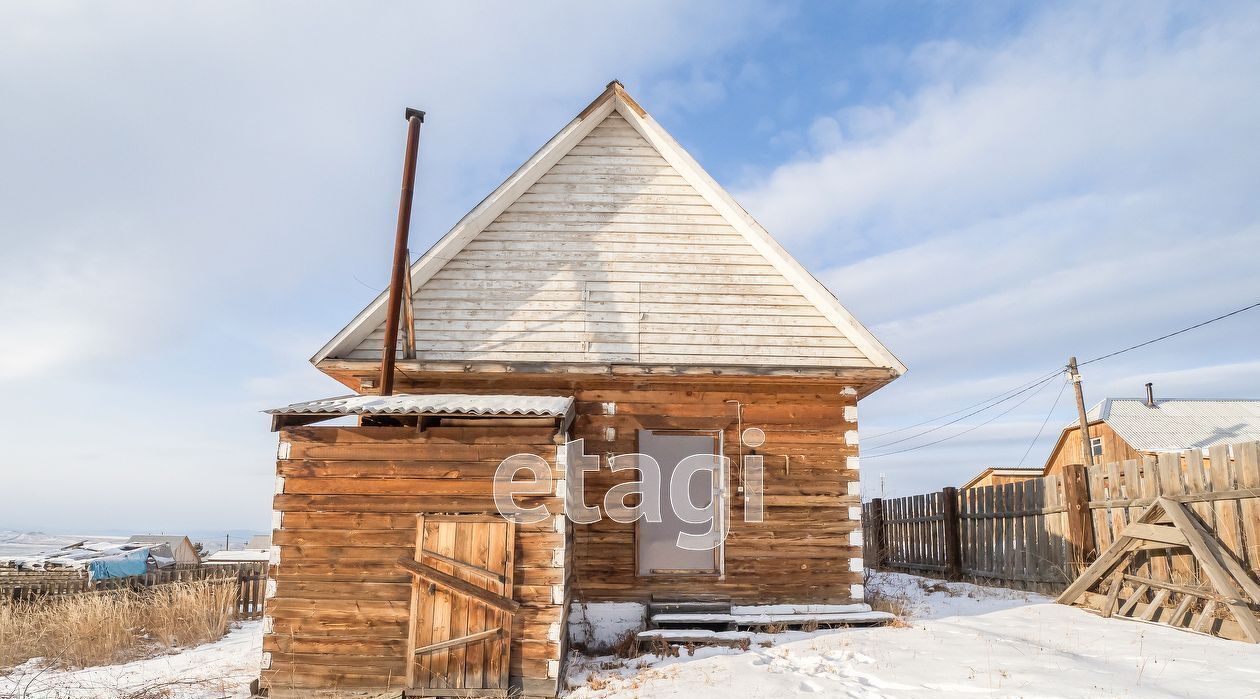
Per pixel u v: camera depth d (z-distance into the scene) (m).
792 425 11.30
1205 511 9.08
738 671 8.27
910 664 8.04
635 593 10.70
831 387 11.44
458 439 8.88
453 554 8.60
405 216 10.85
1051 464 37.66
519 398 9.43
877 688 7.40
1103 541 11.20
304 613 8.58
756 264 11.94
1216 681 6.69
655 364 11.05
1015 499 13.66
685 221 12.11
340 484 8.82
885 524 20.19
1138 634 8.78
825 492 11.12
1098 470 11.36
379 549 8.70
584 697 8.02
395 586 8.62
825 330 11.66
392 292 10.59
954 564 15.73
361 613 8.57
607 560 10.77
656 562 12.59
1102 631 9.08
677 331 11.64
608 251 11.96
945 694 7.03
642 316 11.69
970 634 9.29
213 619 13.98
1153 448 31.83
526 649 8.39
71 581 19.16
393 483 8.80
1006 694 6.79
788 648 9.20
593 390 11.31
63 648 12.00
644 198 12.20
